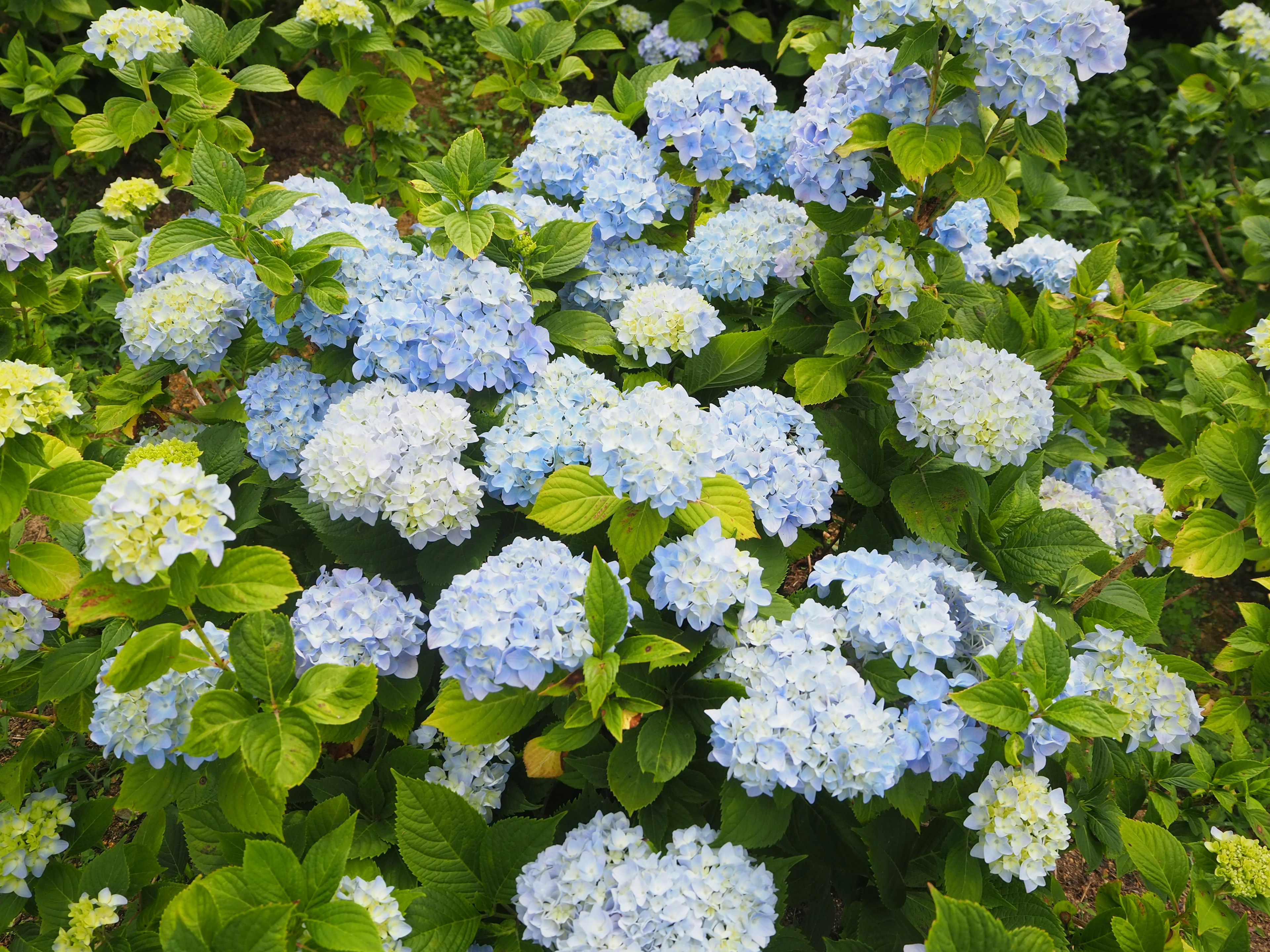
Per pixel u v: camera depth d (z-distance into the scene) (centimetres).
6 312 126
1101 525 135
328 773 104
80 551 110
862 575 97
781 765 87
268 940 74
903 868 97
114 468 127
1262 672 122
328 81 166
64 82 193
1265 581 123
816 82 113
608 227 126
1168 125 228
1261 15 202
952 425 103
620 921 86
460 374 108
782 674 91
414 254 118
